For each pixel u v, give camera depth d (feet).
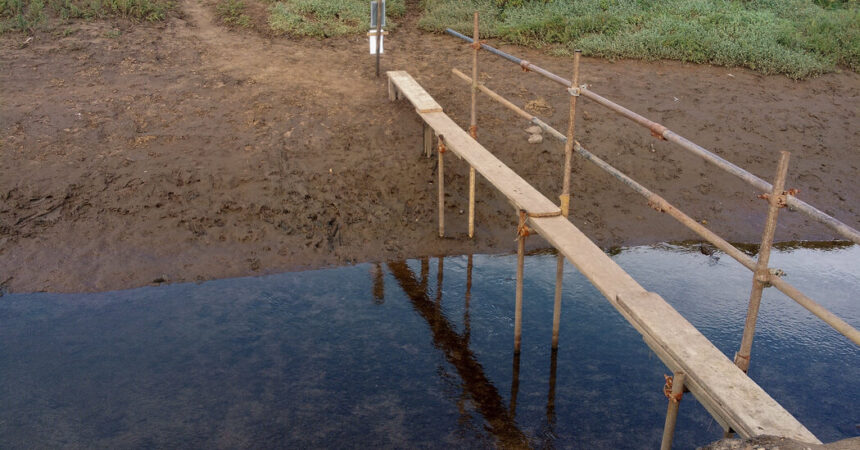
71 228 23.09
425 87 32.89
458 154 21.65
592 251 15.42
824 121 32.40
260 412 16.16
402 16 42.65
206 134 27.89
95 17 36.29
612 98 32.89
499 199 26.48
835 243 25.58
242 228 23.82
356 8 41.65
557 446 15.33
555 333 18.58
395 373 17.70
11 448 14.92
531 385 17.37
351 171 26.73
